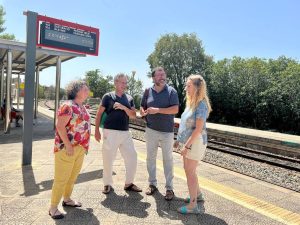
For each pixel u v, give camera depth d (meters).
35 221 4.01
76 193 5.11
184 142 4.44
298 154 12.45
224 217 4.31
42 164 7.10
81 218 4.14
